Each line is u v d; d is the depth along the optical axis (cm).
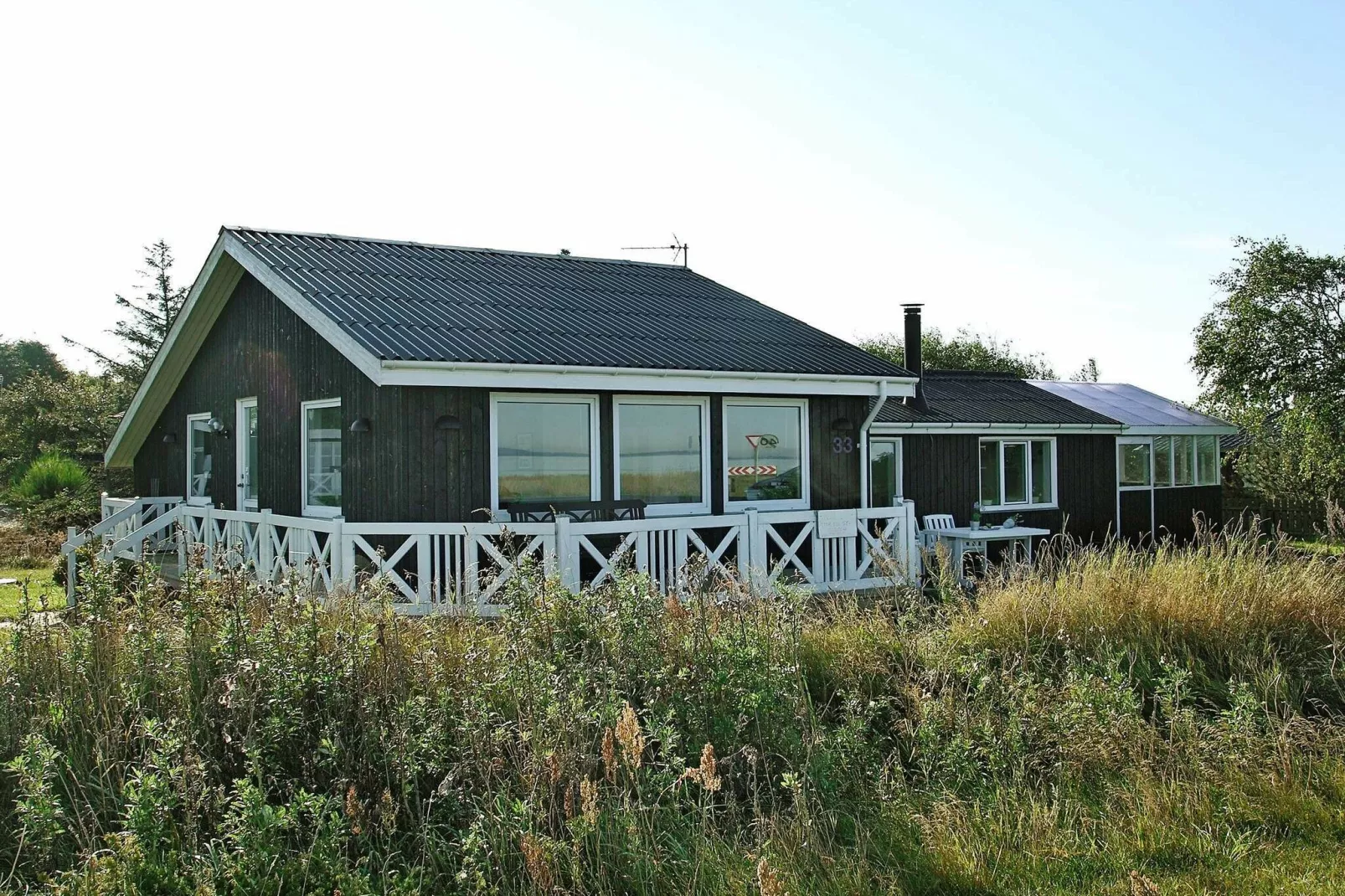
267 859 469
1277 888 500
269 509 1379
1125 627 862
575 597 717
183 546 1087
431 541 1096
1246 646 852
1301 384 2302
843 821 575
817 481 1391
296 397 1302
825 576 1234
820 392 1317
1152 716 703
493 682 621
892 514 1280
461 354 1047
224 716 584
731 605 780
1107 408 2319
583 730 580
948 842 537
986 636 845
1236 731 668
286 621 665
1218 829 566
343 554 1020
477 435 1155
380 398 1127
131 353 3609
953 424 1853
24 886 477
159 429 1769
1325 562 1012
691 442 1293
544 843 479
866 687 757
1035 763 646
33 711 601
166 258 3688
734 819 554
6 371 5709
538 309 1314
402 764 549
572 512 1193
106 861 458
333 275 1276
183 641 644
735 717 639
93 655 642
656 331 1322
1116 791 605
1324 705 783
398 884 478
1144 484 2264
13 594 1555
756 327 1477
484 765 548
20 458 3155
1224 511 2777
